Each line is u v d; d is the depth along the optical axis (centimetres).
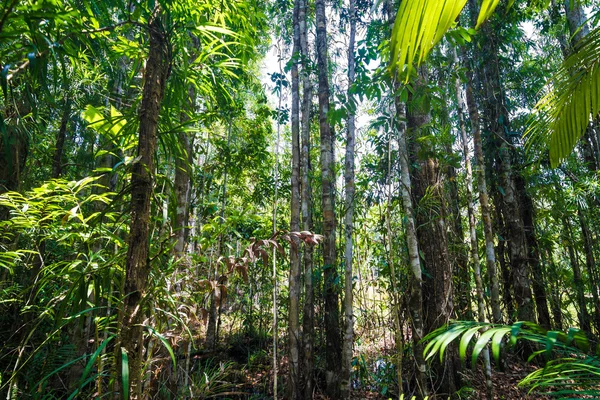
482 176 493
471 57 615
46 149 425
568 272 656
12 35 139
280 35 684
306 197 542
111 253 201
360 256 604
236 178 647
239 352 650
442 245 439
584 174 586
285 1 620
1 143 226
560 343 115
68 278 187
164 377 260
